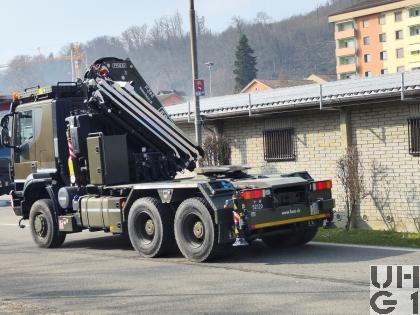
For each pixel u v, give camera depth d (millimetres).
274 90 19391
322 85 16391
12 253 11594
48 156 12016
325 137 14891
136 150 12164
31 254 11383
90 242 12727
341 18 95938
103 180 11047
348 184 13672
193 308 6777
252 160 16469
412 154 13312
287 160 15703
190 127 18031
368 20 93250
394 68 90375
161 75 116062
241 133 16734
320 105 14047
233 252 10469
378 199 13945
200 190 9320
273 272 8547
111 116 11742
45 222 12156
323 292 7199
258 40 133875
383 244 10562
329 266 8750
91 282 8461
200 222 9539
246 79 90875
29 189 12609
